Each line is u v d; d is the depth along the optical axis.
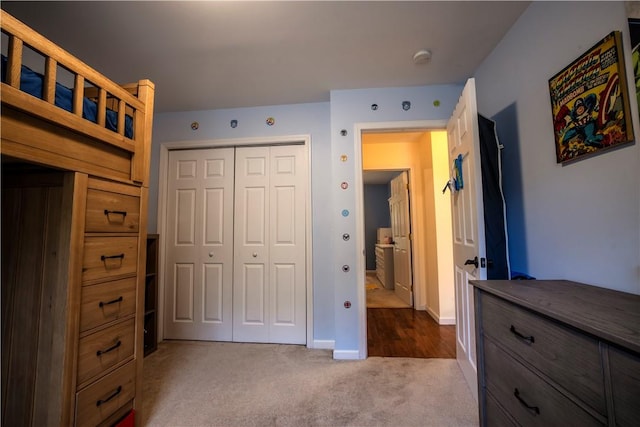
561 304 0.89
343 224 2.46
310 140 2.77
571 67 1.27
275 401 1.76
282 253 2.81
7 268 1.18
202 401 1.77
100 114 1.27
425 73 2.28
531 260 1.59
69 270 1.13
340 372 2.13
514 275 1.66
